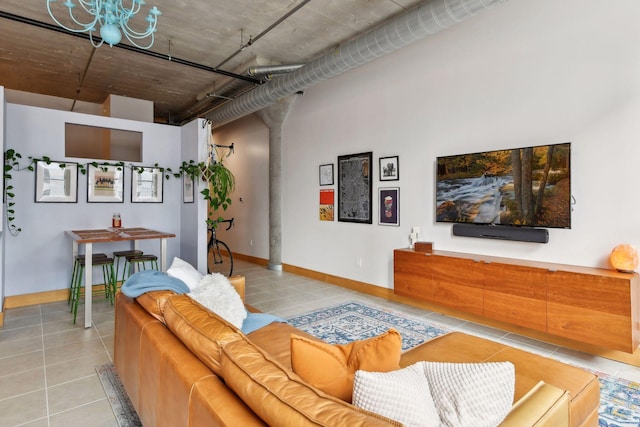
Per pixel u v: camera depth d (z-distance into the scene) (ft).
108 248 16.37
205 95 22.02
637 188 9.11
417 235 13.97
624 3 9.23
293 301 14.97
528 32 11.01
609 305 8.62
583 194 10.01
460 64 12.73
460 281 11.64
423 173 13.97
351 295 15.94
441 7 10.19
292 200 20.58
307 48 16.40
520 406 3.80
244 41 15.64
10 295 14.12
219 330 4.45
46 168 14.79
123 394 7.73
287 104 20.45
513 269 10.36
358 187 16.57
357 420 2.62
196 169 16.10
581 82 9.99
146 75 19.66
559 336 10.14
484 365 3.75
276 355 6.43
